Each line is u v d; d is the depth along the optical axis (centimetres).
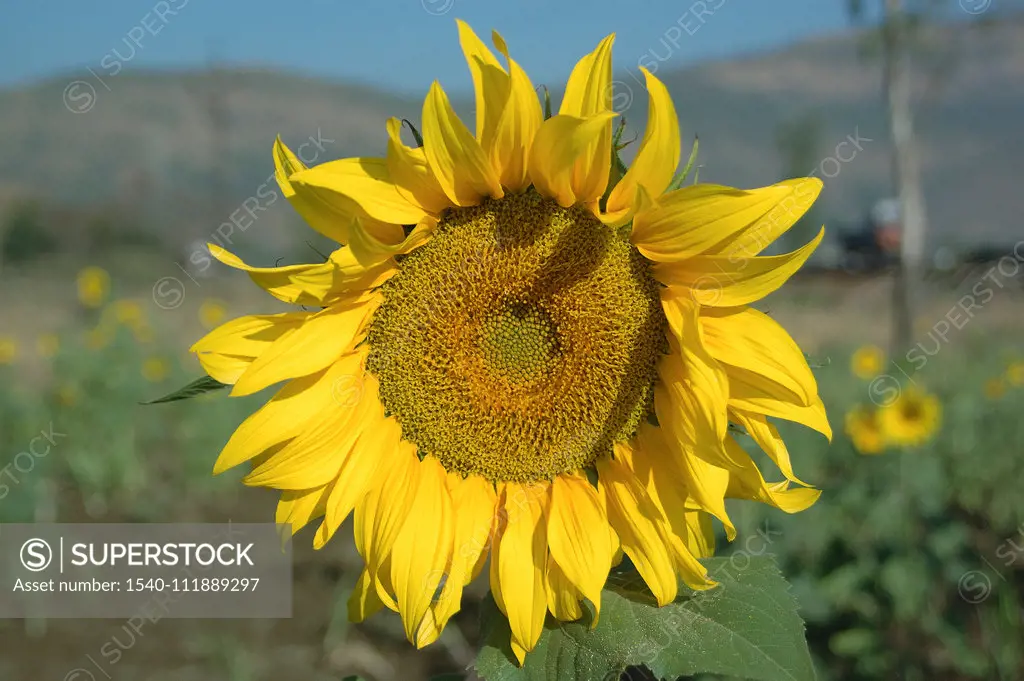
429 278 269
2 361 1177
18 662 691
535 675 248
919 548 718
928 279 2377
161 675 681
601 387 276
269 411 254
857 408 898
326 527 260
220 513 966
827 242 3841
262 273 239
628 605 255
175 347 1323
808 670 234
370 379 275
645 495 270
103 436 1034
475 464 280
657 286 271
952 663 661
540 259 268
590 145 240
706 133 10794
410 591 263
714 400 239
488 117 246
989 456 1048
